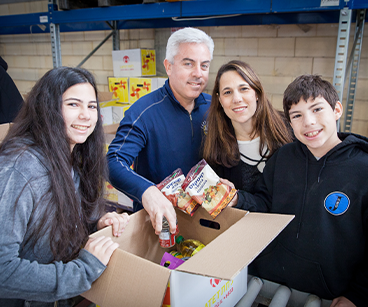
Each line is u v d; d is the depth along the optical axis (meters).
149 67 2.49
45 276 0.68
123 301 0.69
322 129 0.87
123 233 0.99
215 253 0.70
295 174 0.99
